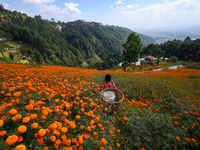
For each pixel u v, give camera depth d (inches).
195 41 3435.0
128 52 1167.6
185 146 92.1
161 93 232.2
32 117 48.9
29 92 79.4
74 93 103.1
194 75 609.0
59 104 79.0
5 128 49.1
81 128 61.2
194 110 144.9
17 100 63.4
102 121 78.7
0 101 71.8
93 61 7042.3
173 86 307.3
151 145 85.3
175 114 148.6
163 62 2357.3
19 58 2770.7
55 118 59.5
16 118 47.3
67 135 58.4
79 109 83.3
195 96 243.4
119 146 72.1
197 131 104.1
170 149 85.0
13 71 190.9
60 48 6146.7
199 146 92.3
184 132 99.7
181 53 3575.3
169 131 96.3
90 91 117.3
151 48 4382.4
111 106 102.8
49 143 51.3
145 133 92.3
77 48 7652.6
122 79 313.0
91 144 58.2
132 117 102.3
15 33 4881.9
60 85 117.8
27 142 48.3
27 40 5073.8
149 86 281.3
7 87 81.6
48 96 82.0
